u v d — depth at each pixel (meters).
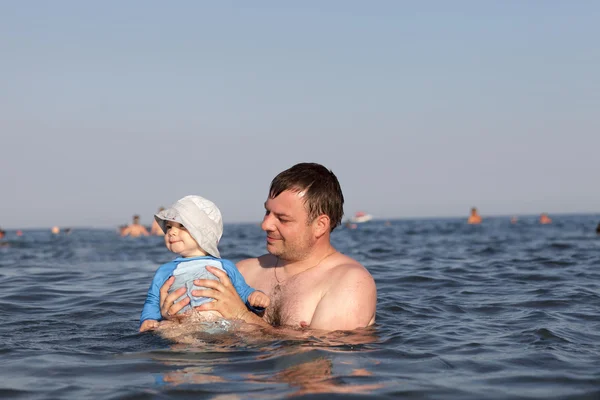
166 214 4.91
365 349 3.96
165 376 3.38
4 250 19.00
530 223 53.78
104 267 11.53
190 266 4.73
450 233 30.53
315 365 3.56
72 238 28.67
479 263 10.92
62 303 6.61
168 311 4.50
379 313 5.65
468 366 3.66
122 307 6.28
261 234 36.56
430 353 3.96
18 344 4.35
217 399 2.99
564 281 8.14
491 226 44.41
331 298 4.37
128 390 3.15
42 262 13.34
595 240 19.02
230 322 4.39
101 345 4.27
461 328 4.93
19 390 3.21
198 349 3.91
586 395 3.09
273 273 4.84
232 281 4.75
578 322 5.24
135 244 20.86
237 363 3.60
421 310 5.87
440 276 8.72
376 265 10.88
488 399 3.02
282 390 3.12
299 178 4.50
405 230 38.75
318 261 4.67
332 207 4.57
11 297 7.04
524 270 9.53
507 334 4.67
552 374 3.48
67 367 3.64
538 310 5.86
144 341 4.25
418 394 3.09
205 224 4.91
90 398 3.05
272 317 4.62
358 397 3.02
